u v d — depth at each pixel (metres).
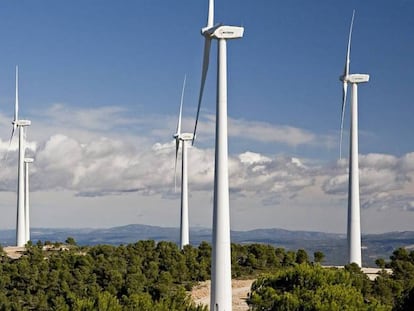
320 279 60.44
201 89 52.38
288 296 52.47
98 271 81.00
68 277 77.50
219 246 47.09
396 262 80.25
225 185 47.38
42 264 84.00
